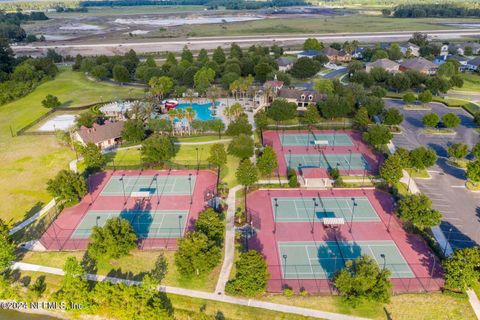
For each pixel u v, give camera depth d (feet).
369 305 207.10
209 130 429.79
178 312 206.90
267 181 330.75
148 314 199.93
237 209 292.61
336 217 283.59
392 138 412.16
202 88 544.21
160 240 258.16
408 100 508.53
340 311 204.33
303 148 396.37
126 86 615.98
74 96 564.71
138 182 334.65
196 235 225.97
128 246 231.09
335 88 510.58
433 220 251.60
